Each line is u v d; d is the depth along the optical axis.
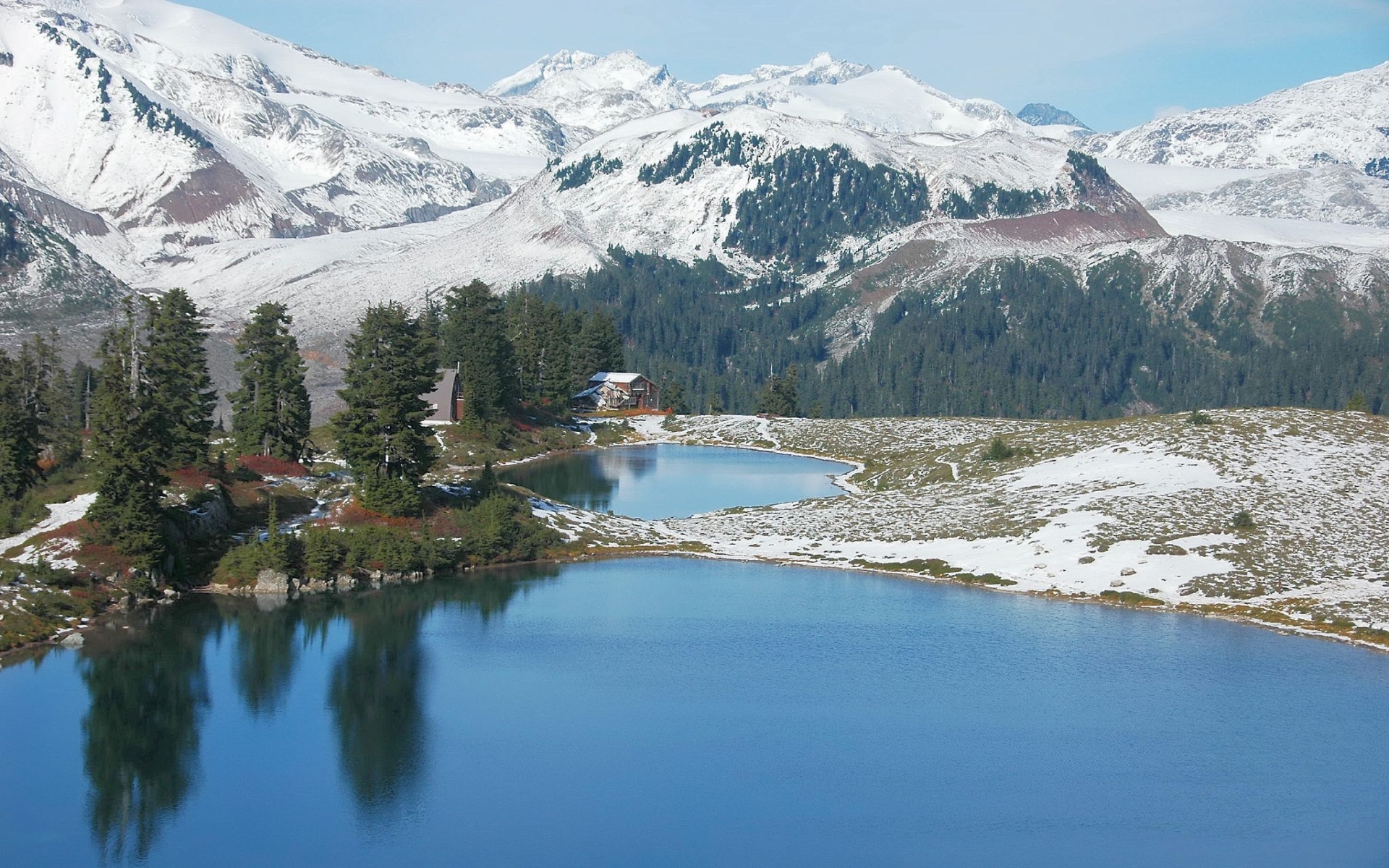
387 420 97.25
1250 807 54.81
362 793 55.06
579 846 51.06
